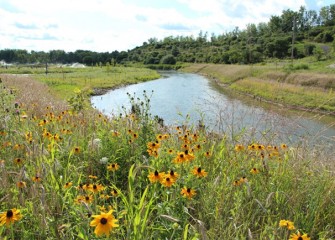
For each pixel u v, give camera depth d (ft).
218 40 419.54
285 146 15.84
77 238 8.57
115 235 8.89
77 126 18.49
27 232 8.73
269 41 281.74
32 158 12.32
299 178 12.59
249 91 108.68
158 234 8.94
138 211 8.38
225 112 25.09
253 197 10.72
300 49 249.55
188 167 12.53
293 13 358.23
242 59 248.73
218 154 13.97
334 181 12.50
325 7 362.74
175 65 329.52
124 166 14.32
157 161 12.82
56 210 9.34
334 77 100.48
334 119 52.26
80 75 173.58
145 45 499.92
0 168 10.90
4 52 379.35
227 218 10.27
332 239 10.21
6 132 15.19
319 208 11.41
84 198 9.44
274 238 9.03
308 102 76.48
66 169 12.10
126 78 165.37
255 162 13.88
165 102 80.84
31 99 30.91
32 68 247.91
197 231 8.84
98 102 73.97
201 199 10.75
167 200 10.22
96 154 14.44
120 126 18.92
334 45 194.39
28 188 10.37
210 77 197.98
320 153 15.94
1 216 7.67
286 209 11.18
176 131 18.81
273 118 20.13
